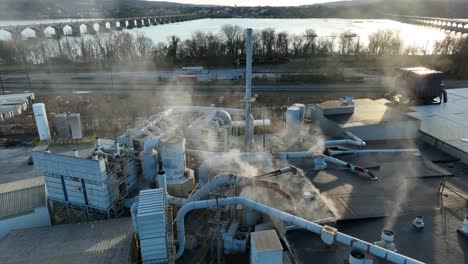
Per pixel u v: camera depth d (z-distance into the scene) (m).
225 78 88.88
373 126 39.00
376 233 22.20
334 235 19.64
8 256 23.34
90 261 22.48
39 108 47.88
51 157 28.89
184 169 32.97
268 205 24.23
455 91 56.97
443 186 27.84
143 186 33.34
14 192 29.94
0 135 53.16
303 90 75.38
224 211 27.73
